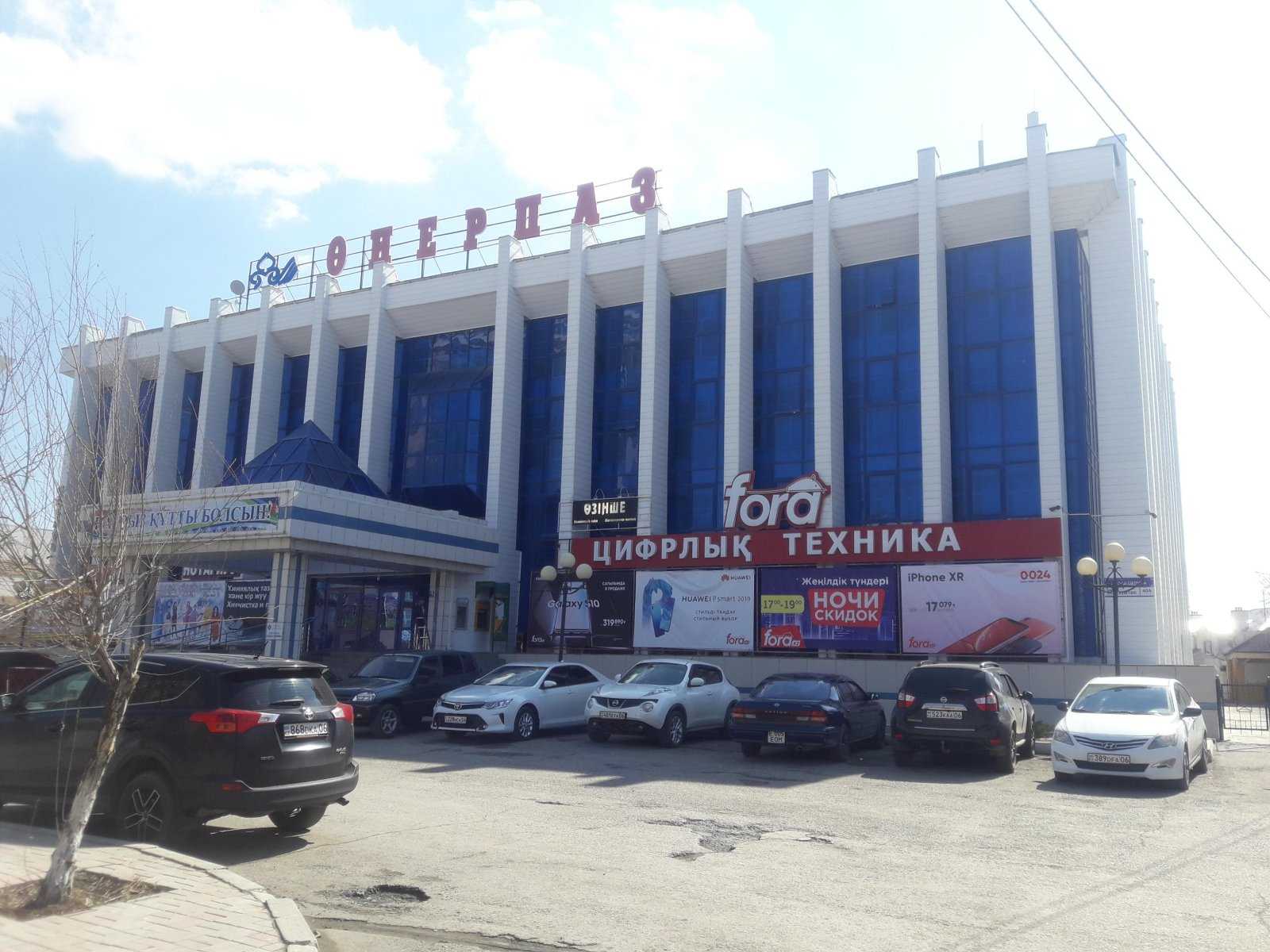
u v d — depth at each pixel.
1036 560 22.53
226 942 5.74
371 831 9.70
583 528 30.69
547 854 8.69
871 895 7.38
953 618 22.89
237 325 38.19
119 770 8.84
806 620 24.56
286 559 23.48
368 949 6.14
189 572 26.92
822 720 15.77
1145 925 6.66
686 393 31.61
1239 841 9.63
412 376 35.84
